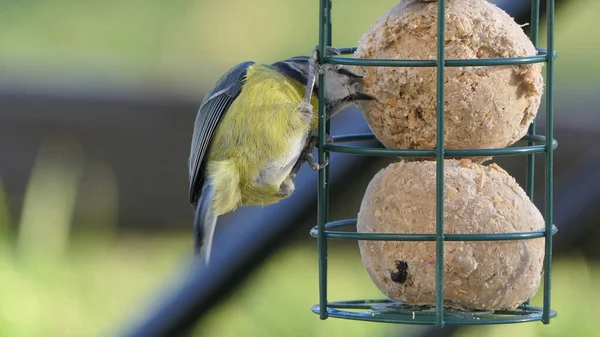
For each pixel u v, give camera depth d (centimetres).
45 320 1197
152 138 1382
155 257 1365
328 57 809
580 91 1314
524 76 776
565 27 1712
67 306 1217
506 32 781
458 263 764
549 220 780
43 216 1240
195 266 983
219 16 1917
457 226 764
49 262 1229
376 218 794
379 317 764
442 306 748
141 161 1380
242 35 1852
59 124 1373
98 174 1370
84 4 1994
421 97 780
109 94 1384
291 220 951
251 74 899
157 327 985
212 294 977
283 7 1920
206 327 1026
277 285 1273
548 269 778
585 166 1030
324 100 816
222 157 891
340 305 830
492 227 764
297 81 905
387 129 805
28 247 1227
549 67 779
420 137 790
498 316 820
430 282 774
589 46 1716
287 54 1805
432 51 775
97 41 1864
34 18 1934
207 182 883
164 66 1448
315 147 880
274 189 895
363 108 821
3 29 1898
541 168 1249
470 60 756
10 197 1362
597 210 1010
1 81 1382
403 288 789
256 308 1225
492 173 793
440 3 750
